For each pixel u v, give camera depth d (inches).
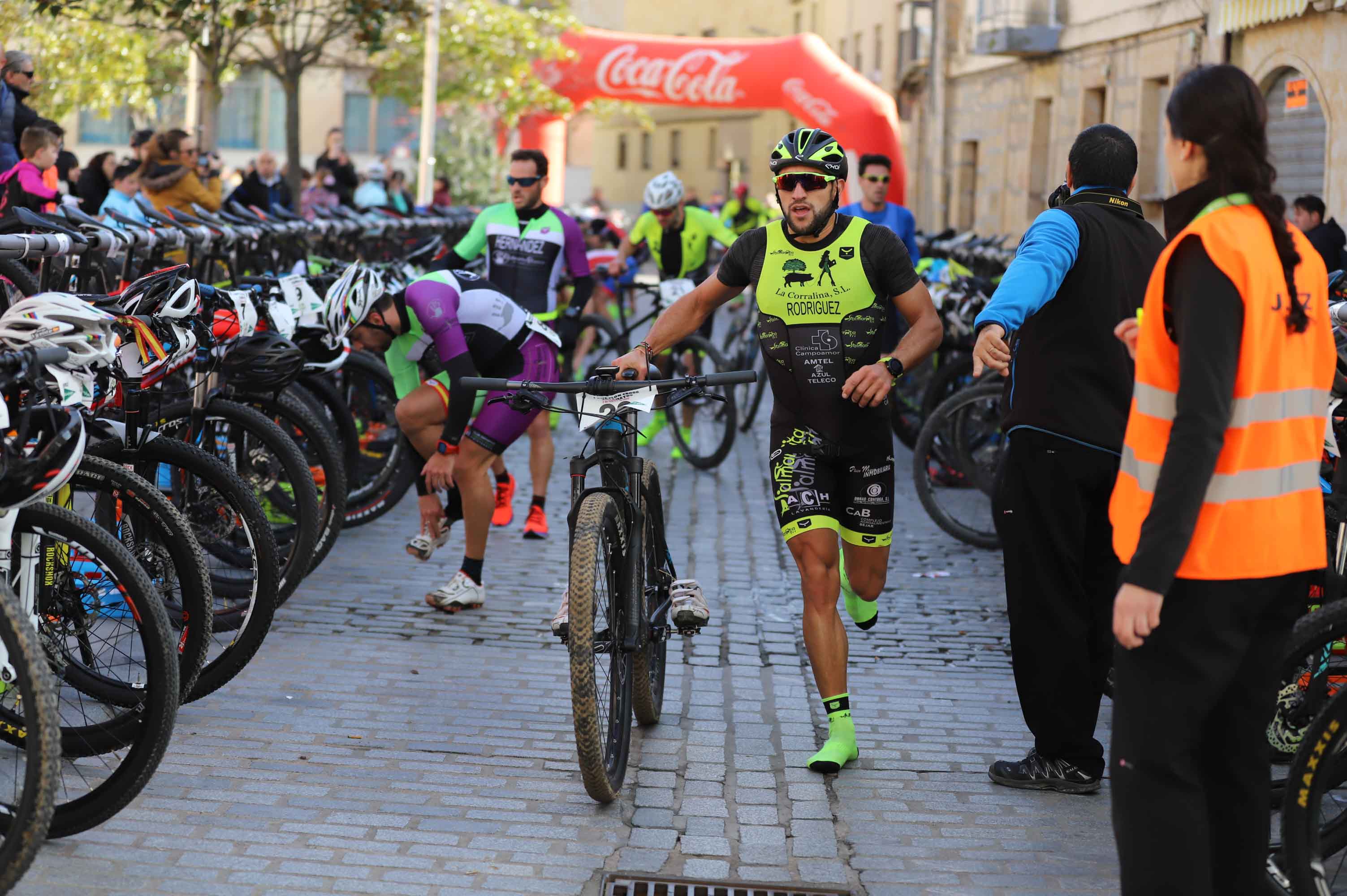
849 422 186.9
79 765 168.6
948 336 376.2
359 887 145.6
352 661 223.0
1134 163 178.7
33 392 140.8
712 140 2134.6
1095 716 181.2
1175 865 116.7
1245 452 113.1
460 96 846.5
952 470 339.0
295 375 234.1
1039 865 157.6
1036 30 783.1
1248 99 116.1
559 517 335.9
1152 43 663.1
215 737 186.1
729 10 2037.4
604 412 173.3
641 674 189.8
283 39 633.6
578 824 164.7
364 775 176.6
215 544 196.4
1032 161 848.9
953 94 1010.1
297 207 634.2
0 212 343.0
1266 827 123.5
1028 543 177.6
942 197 1022.4
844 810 172.6
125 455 192.7
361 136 1668.3
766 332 187.2
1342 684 145.0
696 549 312.2
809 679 226.4
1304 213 430.3
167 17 539.8
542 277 343.0
